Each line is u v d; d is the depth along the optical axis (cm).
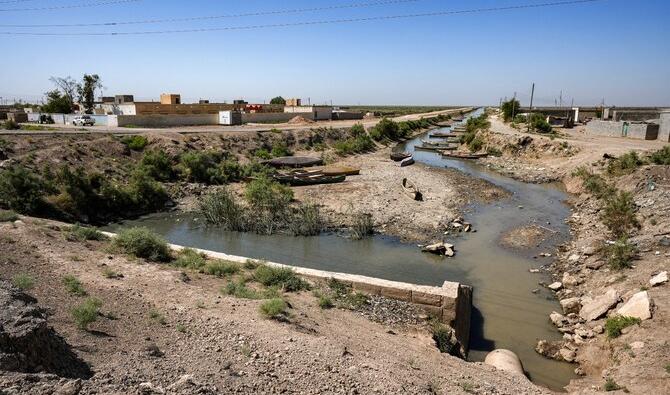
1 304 763
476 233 2597
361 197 3262
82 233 1833
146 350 880
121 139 4025
